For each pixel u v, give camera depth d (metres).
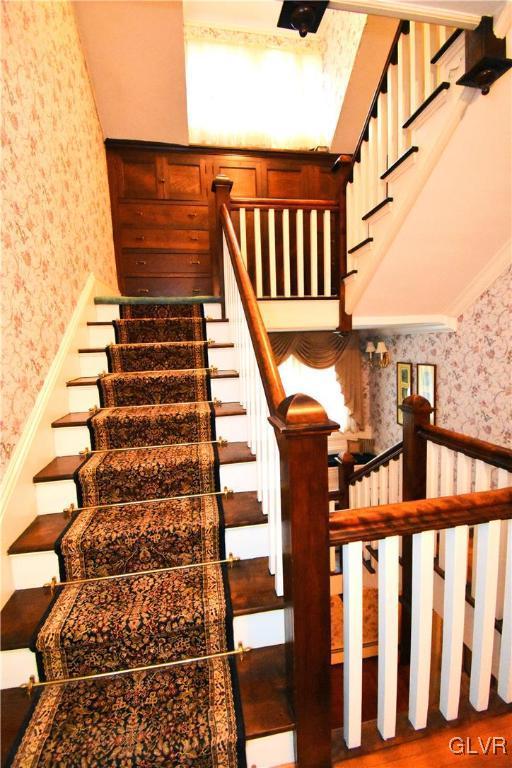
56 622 1.15
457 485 1.64
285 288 2.83
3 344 1.38
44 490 1.57
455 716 1.13
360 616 1.01
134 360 2.30
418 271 2.54
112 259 3.57
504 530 1.42
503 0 1.25
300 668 1.00
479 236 2.30
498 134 1.71
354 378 4.92
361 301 2.77
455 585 1.07
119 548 1.37
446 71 1.65
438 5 1.25
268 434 1.28
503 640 1.18
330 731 1.04
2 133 1.42
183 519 1.46
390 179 2.11
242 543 1.48
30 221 1.66
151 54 2.97
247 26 3.96
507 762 1.04
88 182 2.80
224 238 2.49
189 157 3.80
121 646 1.15
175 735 0.99
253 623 1.25
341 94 3.71
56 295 1.98
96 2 2.62
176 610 1.20
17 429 1.47
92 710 1.05
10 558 1.33
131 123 3.45
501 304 2.61
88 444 1.82
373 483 2.63
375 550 2.48
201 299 2.94
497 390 2.72
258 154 3.94
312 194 4.09
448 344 3.23
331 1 1.14
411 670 1.10
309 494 0.94
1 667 1.12
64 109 2.24
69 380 2.05
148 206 3.74
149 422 1.84
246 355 1.82
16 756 0.94
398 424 4.26
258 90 4.03
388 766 1.03
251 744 1.03
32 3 1.76
